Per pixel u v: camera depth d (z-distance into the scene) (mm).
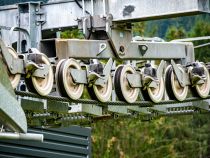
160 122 40188
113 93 19406
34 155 22344
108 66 17172
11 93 11688
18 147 21953
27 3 17812
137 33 39688
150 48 18469
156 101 18281
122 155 38250
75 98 16531
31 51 15828
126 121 38594
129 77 17594
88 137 24031
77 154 23688
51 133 22750
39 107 17328
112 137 38094
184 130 41844
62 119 19141
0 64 11555
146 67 18156
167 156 40281
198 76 19016
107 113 19891
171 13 16781
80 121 19328
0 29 17266
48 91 15891
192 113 21781
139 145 39031
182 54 19594
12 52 15297
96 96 17000
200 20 46719
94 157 37594
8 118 11352
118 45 17438
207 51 44812
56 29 17812
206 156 42531
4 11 18062
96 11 17328
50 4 17812
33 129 22109
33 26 17812
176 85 18766
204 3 16797
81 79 16594
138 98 19016
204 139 42531
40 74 15672
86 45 17062
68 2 17672
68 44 16844
